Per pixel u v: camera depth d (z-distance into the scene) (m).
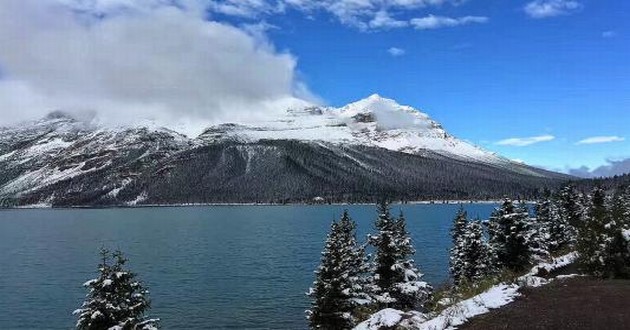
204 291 93.62
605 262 21.56
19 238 197.88
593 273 21.97
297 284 98.88
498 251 47.41
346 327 36.28
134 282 28.16
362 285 39.03
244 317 75.12
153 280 104.69
